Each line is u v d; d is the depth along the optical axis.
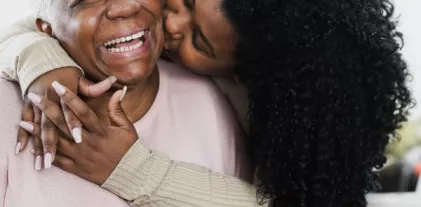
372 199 1.54
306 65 0.98
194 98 1.16
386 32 1.05
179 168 1.02
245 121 1.21
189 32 1.08
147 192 0.97
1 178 0.93
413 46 2.49
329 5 0.98
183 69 1.19
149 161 0.98
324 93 1.00
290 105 1.01
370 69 1.02
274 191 1.08
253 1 1.00
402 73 1.08
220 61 1.10
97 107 1.02
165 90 1.14
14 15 2.14
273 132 1.04
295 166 1.05
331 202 1.06
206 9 1.03
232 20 1.02
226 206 1.03
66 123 0.88
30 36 0.99
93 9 0.93
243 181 1.10
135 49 0.99
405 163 2.17
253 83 1.07
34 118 0.91
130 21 0.96
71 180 0.95
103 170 0.95
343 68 1.00
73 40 0.96
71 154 0.92
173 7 1.07
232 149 1.17
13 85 0.98
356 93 1.01
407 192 2.13
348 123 1.02
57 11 0.95
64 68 0.92
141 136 1.09
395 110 1.09
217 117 1.16
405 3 2.58
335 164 1.04
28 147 0.93
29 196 0.92
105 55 0.97
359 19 1.00
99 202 0.96
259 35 1.02
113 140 0.94
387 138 1.10
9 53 0.98
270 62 1.03
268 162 1.06
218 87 1.21
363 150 1.06
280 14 0.99
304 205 1.07
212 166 1.13
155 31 1.01
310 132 1.02
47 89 0.89
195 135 1.12
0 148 0.93
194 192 1.00
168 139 1.11
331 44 0.98
